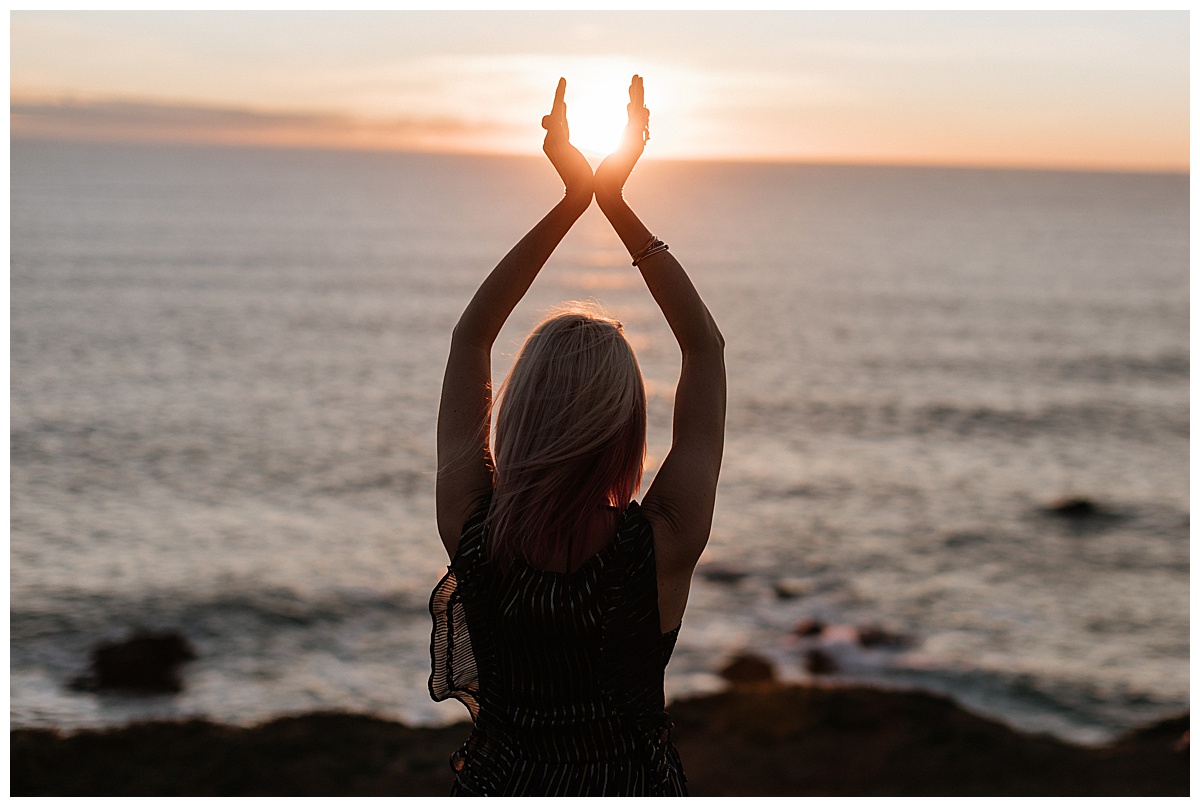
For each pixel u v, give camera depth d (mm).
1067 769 10195
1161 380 63062
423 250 167875
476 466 1767
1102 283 127375
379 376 63469
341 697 19359
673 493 1662
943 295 113438
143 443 42906
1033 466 41125
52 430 44500
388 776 9242
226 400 53781
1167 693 20219
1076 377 64062
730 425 48312
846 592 25969
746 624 23469
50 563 27156
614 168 1839
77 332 74812
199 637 22219
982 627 23781
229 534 30594
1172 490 37375
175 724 10281
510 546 1621
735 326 86125
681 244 183000
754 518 32562
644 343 79625
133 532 30516
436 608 1719
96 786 8711
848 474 39188
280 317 89000
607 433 1596
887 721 11500
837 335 82375
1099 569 28531
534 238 1845
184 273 121062
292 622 23266
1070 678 20906
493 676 1672
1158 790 9469
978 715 11781
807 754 10625
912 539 30906
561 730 1626
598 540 1639
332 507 34188
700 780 10055
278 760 9398
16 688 19234
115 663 20203
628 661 1610
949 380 62750
